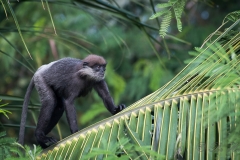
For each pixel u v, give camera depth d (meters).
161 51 18.38
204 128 6.26
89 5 10.29
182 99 6.79
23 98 9.71
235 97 5.98
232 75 6.40
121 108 9.48
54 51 16.62
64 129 16.06
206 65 7.10
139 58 18.39
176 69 17.45
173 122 6.64
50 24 17.33
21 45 16.58
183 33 17.88
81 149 6.67
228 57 7.03
